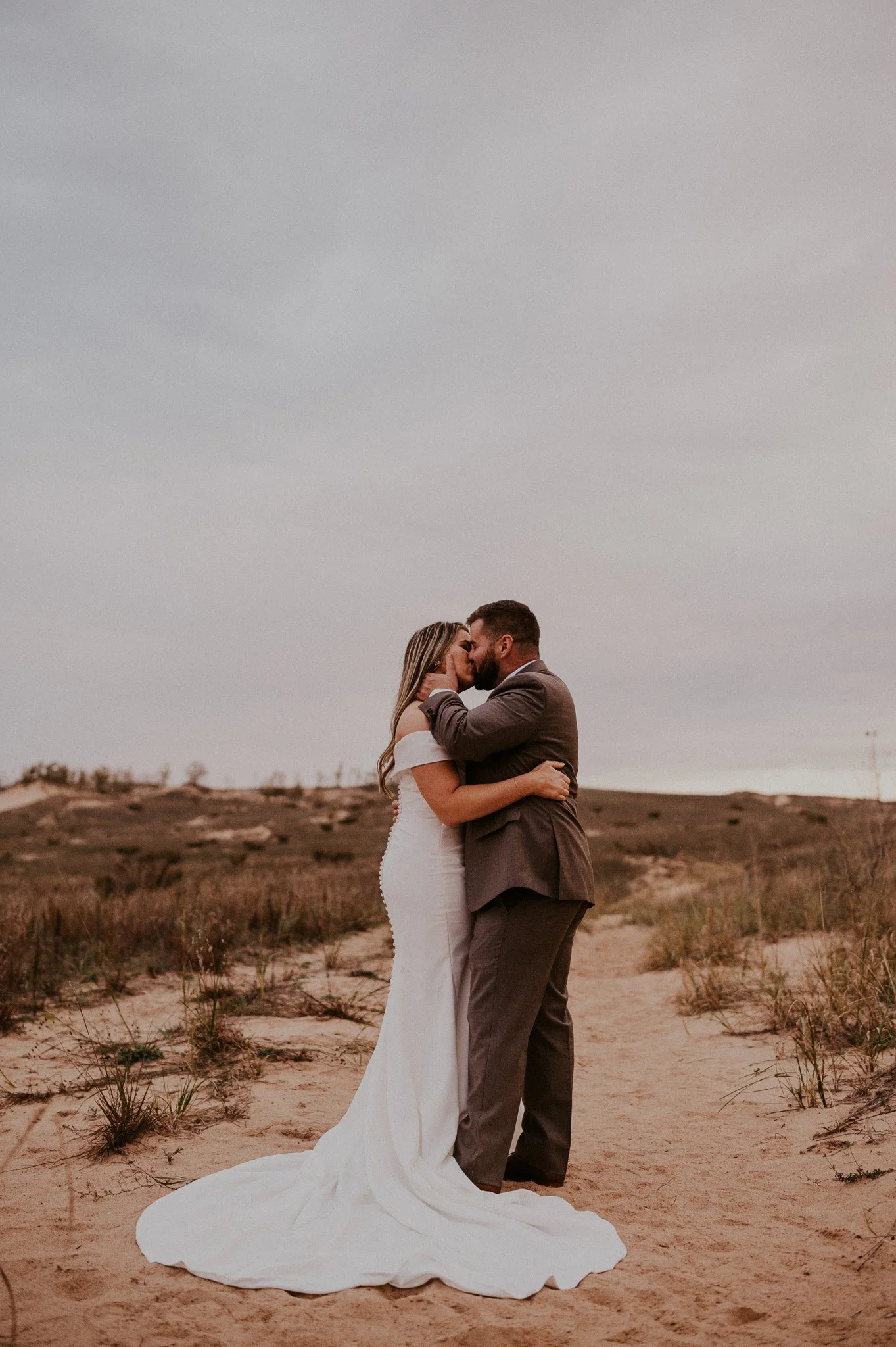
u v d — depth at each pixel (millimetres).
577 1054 5836
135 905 10336
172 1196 3213
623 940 11688
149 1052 5250
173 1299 2609
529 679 3549
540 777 3408
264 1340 2389
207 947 7871
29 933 8680
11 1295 2434
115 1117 3934
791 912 9336
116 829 47281
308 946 9656
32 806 55875
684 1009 6699
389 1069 3373
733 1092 4641
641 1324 2473
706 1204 3322
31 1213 3213
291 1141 3945
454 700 3490
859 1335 2299
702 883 16266
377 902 12672
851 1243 2863
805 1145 3783
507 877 3346
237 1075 4887
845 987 5605
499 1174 3293
